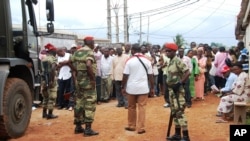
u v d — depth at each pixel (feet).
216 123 26.40
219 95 38.83
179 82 20.51
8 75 22.39
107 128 25.00
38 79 25.81
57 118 29.04
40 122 27.40
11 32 21.74
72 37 65.82
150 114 30.12
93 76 22.41
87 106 22.71
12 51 21.86
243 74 26.71
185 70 20.40
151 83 23.82
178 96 20.66
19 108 22.13
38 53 25.77
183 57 34.27
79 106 23.18
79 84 22.65
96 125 25.98
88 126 22.90
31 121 27.71
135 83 23.22
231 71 28.45
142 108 23.47
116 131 24.08
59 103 33.83
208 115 29.43
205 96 39.68
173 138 21.45
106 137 22.53
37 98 25.89
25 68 23.45
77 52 22.59
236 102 25.58
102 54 37.65
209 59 41.14
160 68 39.11
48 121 27.81
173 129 24.59
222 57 38.50
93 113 22.88
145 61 23.40
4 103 20.57
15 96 21.67
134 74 23.26
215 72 39.09
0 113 19.89
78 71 22.54
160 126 25.49
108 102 38.11
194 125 25.77
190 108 32.96
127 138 22.29
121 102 34.91
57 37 59.98
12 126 21.42
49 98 28.48
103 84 37.58
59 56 32.65
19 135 22.41
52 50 27.73
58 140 21.89
